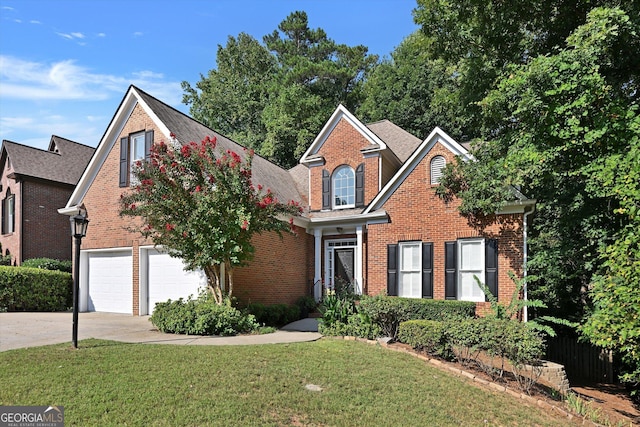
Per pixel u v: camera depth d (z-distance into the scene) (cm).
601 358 1399
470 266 1339
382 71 3516
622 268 804
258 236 1498
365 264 1688
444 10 1309
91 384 623
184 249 1163
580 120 938
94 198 1672
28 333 1055
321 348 939
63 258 2277
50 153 2430
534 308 1340
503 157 1178
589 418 822
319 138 1875
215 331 1117
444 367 923
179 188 1162
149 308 1495
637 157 813
